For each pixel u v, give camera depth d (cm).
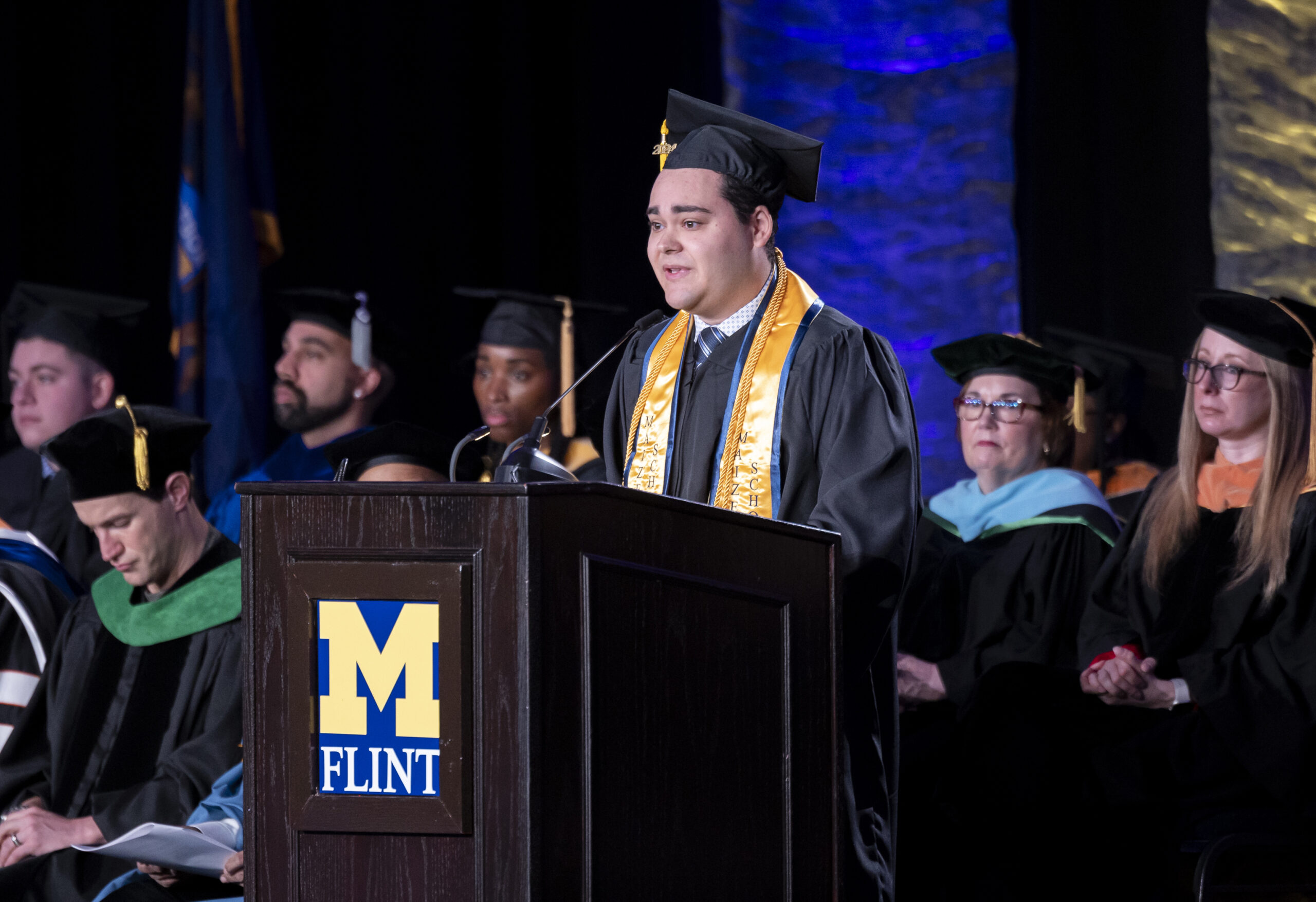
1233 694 1145
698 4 2094
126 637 1216
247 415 1962
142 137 2208
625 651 580
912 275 1997
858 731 796
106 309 1897
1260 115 1873
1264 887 1060
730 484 870
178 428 1222
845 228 2008
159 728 1187
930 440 1962
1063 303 2000
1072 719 1248
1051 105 2000
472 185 2219
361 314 1839
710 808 612
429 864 552
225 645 1199
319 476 1855
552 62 2219
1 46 2100
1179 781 1165
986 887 1252
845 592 776
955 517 1588
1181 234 1919
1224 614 1221
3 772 1236
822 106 2020
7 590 1358
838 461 838
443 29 2203
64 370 1856
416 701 553
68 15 2158
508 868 542
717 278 886
